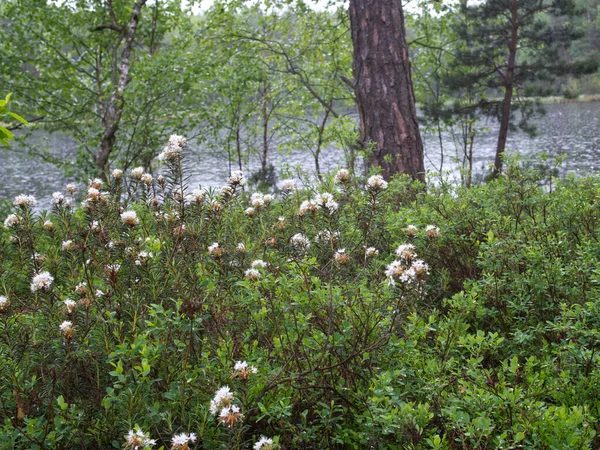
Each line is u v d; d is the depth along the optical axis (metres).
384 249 4.33
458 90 21.59
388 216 4.51
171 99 13.58
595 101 60.28
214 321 2.82
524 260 3.87
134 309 2.68
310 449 2.44
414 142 8.80
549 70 19.69
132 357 2.38
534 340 3.32
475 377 2.57
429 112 20.55
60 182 29.67
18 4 13.84
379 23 8.77
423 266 2.68
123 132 13.23
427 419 2.29
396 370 2.60
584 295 3.40
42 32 14.32
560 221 4.52
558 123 46.03
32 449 2.26
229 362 2.60
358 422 2.41
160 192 3.66
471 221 4.61
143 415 2.36
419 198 5.78
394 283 2.69
